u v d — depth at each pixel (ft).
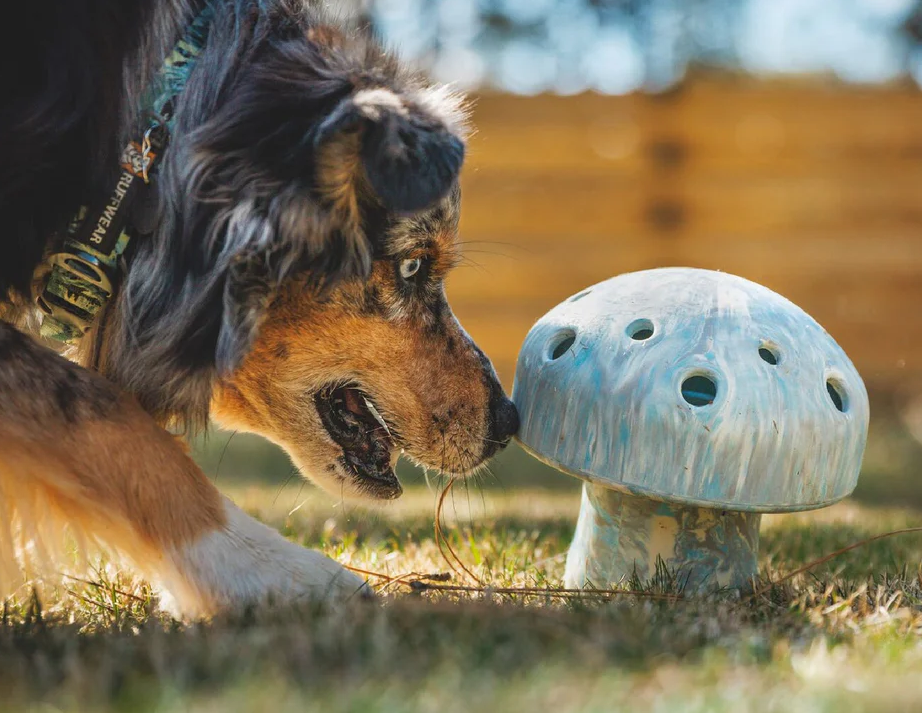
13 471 4.32
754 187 11.82
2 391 4.29
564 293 11.89
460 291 11.87
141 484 4.34
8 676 3.94
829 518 5.97
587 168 11.80
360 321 4.56
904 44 13.94
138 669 3.96
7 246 4.42
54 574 4.45
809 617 4.34
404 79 4.56
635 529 4.59
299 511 5.88
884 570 4.85
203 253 4.40
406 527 5.55
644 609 4.30
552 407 4.56
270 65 4.43
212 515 4.39
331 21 4.64
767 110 11.73
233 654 3.98
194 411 4.53
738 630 4.22
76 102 4.37
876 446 10.47
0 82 4.35
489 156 11.78
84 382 4.34
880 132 11.73
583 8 13.25
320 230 4.39
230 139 4.38
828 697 3.84
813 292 11.97
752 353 4.45
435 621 4.17
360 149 4.29
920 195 11.78
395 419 4.65
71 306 4.48
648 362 4.45
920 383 12.26
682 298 4.54
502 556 4.97
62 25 4.36
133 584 4.71
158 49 4.43
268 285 4.42
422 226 4.54
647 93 11.72
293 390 4.61
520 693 3.83
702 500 4.42
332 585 4.37
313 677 3.90
